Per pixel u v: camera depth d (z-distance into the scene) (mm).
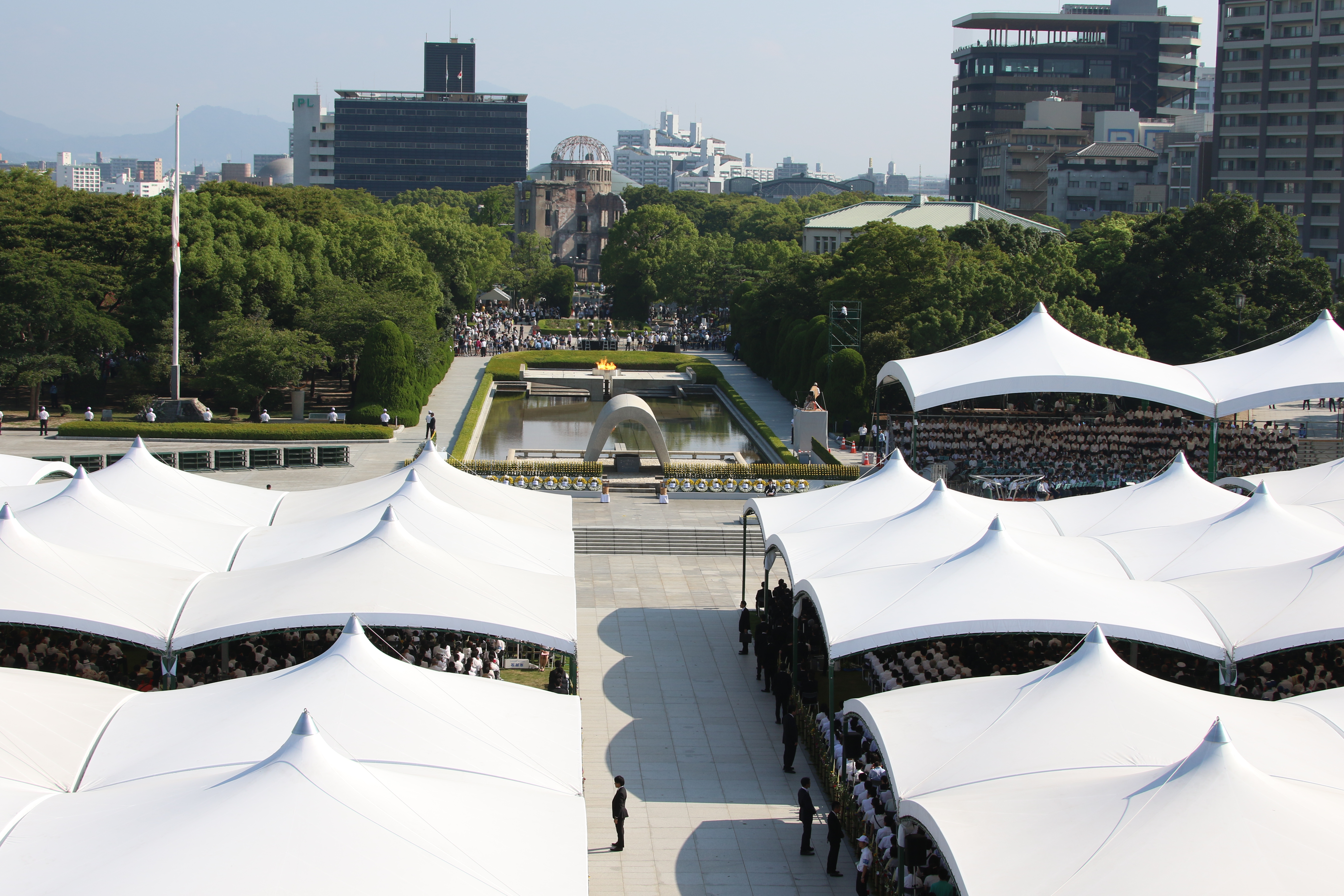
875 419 81625
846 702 32156
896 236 107188
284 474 76250
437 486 49844
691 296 173125
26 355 88688
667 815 32875
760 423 94562
